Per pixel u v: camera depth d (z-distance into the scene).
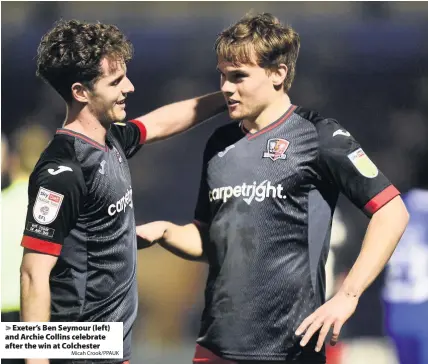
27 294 12.41
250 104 13.20
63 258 12.67
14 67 31.39
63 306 12.76
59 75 12.91
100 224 12.74
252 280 13.14
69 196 12.39
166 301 27.75
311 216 13.18
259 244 13.12
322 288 13.40
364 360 23.70
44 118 32.16
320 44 31.83
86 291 12.75
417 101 32.62
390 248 12.72
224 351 13.31
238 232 13.22
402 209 12.96
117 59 12.93
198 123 15.20
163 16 31.03
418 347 22.00
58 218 12.38
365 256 12.68
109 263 12.84
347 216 25.50
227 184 13.39
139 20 31.03
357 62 32.34
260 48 13.01
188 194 32.78
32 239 12.41
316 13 31.09
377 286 24.36
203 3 30.78
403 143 32.09
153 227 14.29
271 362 13.14
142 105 32.91
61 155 12.55
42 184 12.39
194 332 27.55
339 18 31.16
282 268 13.12
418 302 21.95
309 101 32.88
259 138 13.38
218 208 13.45
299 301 13.13
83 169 12.59
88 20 30.52
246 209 13.20
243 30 13.09
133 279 13.26
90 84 12.80
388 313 22.22
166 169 32.94
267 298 13.12
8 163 21.73
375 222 12.84
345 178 12.91
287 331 13.13
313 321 12.47
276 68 13.27
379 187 12.88
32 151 22.06
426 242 21.92
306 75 32.69
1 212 20.28
